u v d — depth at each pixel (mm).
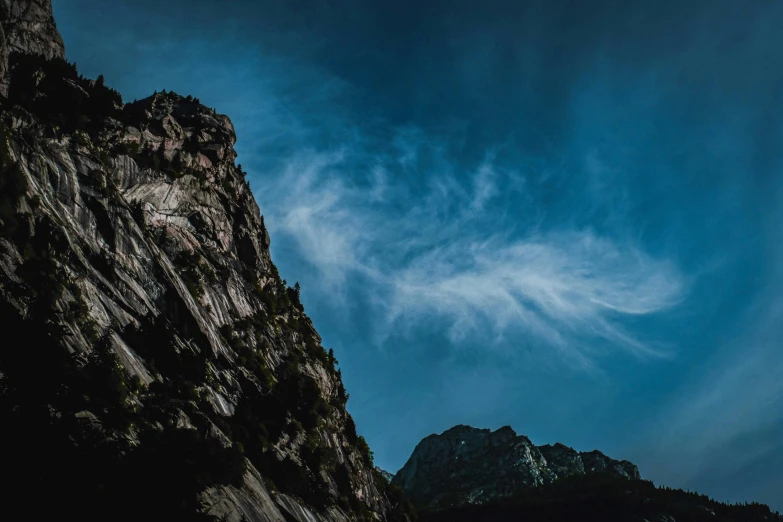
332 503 112062
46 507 46719
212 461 75062
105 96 108062
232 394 101875
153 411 74250
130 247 94562
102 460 53875
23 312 64688
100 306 81000
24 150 83000
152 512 53781
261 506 83000
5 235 70938
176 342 93062
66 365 62125
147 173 109375
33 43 103188
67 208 85938
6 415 49844
